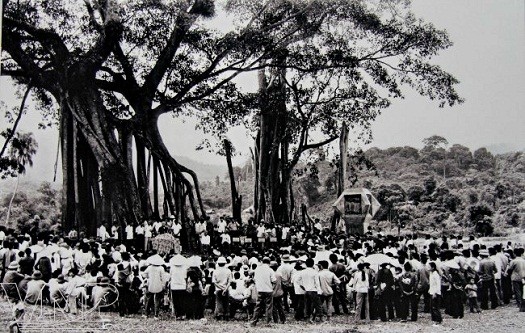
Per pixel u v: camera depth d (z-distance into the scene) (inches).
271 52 1485.0
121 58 1364.4
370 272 677.3
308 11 1473.9
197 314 674.8
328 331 598.2
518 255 759.1
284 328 615.5
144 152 1381.6
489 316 707.4
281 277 659.4
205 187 2842.0
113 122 1333.7
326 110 1721.2
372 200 1371.8
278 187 1673.2
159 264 674.2
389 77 1608.0
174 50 1371.8
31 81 1291.8
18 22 1222.3
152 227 1131.9
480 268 761.6
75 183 1256.2
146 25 1380.4
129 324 626.5
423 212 1851.6
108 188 1230.9
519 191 1926.7
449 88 1599.4
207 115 1574.8
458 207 1854.1
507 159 2075.5
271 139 1663.4
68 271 706.8
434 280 661.3
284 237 1263.5
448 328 627.5
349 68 1605.6
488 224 1784.0
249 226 1284.4
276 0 1467.8
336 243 1025.5
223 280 668.7
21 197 2025.1
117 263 719.1
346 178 1734.7
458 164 2057.1
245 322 661.3
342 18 1510.8
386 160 2095.2
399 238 1099.9
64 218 1232.2
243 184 2864.2
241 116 1568.7
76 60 1266.0
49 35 1251.2
